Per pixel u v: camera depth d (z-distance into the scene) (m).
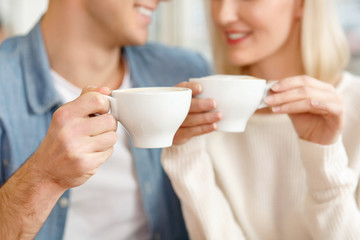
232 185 1.10
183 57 1.36
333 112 0.75
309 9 1.02
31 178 0.67
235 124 0.73
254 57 1.03
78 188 1.10
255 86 0.68
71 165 0.61
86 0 1.08
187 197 0.95
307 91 0.74
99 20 1.10
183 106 0.60
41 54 1.12
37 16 2.20
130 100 0.58
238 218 1.09
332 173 0.83
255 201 1.09
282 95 0.74
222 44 1.19
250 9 0.97
